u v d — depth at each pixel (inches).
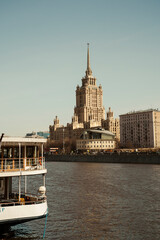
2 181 1145.4
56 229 1198.9
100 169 4259.4
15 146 1142.3
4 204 1058.1
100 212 1465.3
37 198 1145.4
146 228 1200.8
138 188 2231.8
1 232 1133.7
